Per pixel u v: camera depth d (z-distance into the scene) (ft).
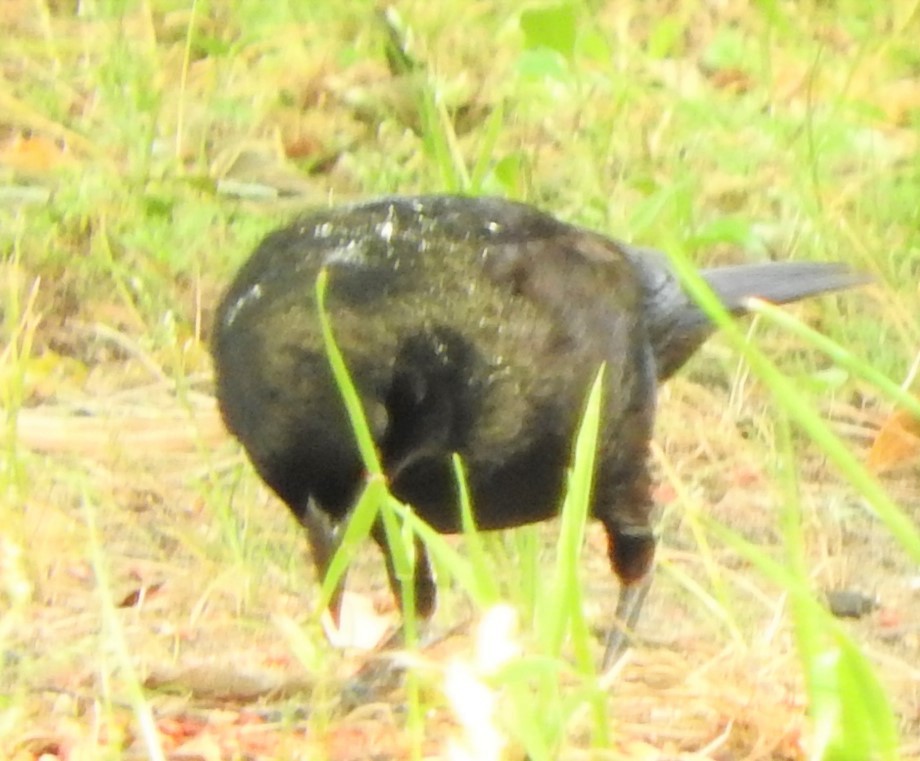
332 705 26.84
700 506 35.09
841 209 44.86
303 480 24.90
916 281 43.70
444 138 47.29
